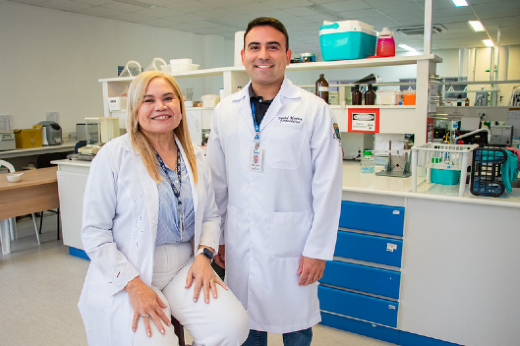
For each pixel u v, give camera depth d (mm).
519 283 1745
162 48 7629
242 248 1457
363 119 2639
